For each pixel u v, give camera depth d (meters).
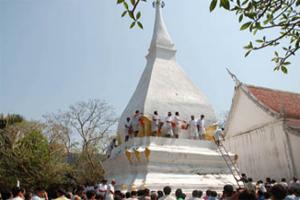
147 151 16.81
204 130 19.81
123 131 21.06
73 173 31.45
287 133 19.95
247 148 22.88
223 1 4.24
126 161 18.19
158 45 23.25
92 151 33.41
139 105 20.19
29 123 30.05
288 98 24.75
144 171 16.91
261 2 5.21
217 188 16.95
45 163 26.80
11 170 25.77
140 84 22.27
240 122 24.06
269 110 21.48
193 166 17.81
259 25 5.42
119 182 17.61
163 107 20.14
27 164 26.02
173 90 21.22
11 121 28.92
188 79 22.53
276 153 20.52
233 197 5.91
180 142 18.45
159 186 16.08
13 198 9.18
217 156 18.58
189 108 20.75
